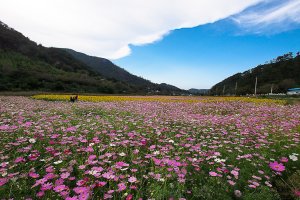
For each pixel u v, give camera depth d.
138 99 29.45
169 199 2.87
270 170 4.11
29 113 10.34
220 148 5.26
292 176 3.77
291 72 109.56
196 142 6.12
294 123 9.01
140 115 11.21
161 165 3.67
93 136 6.17
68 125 7.51
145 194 3.12
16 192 3.05
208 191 3.19
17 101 20.47
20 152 4.59
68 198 2.56
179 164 3.62
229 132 7.25
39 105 16.25
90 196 2.81
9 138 5.60
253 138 6.58
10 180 3.26
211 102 23.50
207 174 3.89
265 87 85.81
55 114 10.73
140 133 6.66
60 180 3.10
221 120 9.49
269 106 18.27
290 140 5.95
